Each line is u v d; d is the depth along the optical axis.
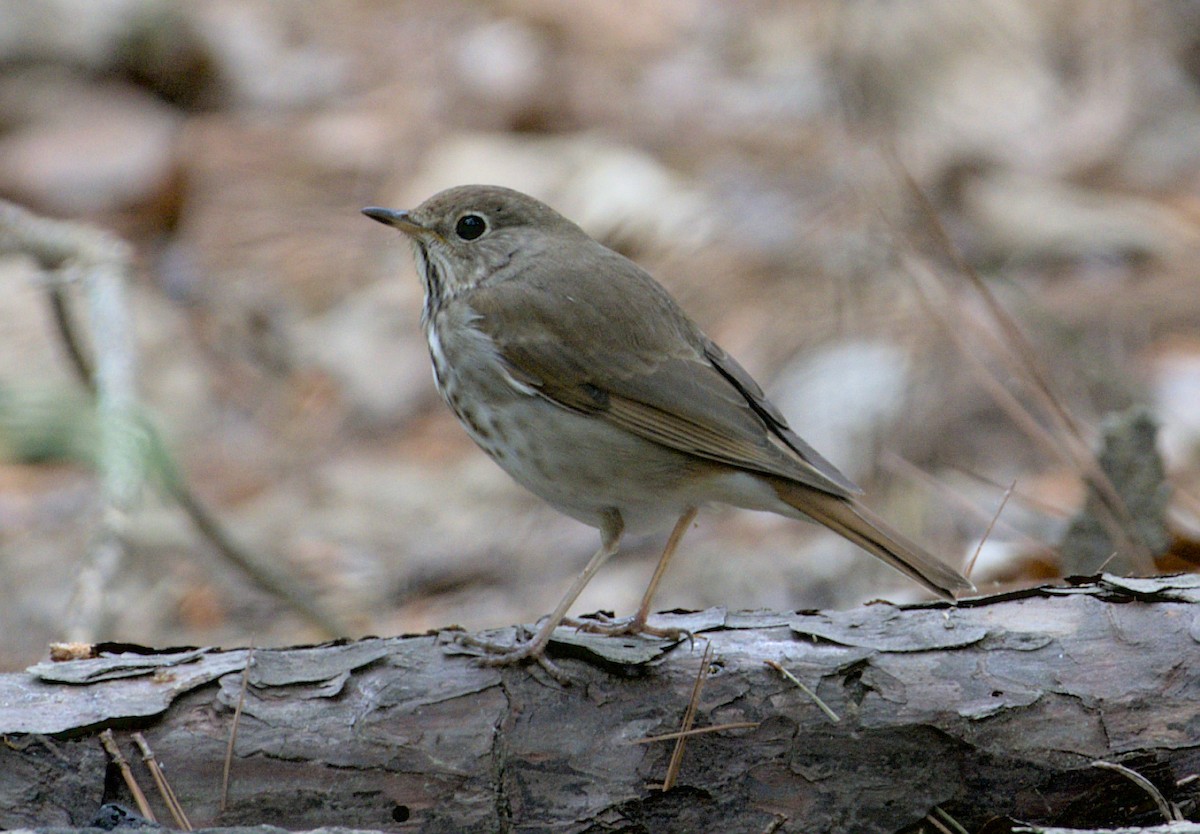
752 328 13.68
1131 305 13.33
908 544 7.57
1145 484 8.93
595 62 18.77
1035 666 6.84
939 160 15.73
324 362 14.43
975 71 16.75
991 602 7.13
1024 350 10.18
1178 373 12.24
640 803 6.74
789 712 6.79
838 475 8.22
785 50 18.59
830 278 13.80
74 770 6.44
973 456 11.64
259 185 16.70
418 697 6.72
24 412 9.46
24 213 11.07
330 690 6.69
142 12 18.41
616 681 6.83
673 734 6.74
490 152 16.56
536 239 8.79
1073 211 14.97
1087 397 12.16
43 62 18.22
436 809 6.66
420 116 17.84
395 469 13.23
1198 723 6.75
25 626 11.00
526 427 8.33
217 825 6.52
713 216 15.15
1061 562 9.16
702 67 18.64
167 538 12.16
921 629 6.98
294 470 13.23
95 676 6.64
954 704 6.77
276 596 10.83
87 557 9.14
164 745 6.52
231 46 18.78
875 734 6.77
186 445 13.46
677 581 11.38
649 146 16.86
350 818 6.61
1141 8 17.41
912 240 12.87
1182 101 16.97
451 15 19.88
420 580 11.68
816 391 12.56
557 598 11.34
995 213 14.97
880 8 17.19
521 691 6.78
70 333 11.23
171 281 15.09
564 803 6.72
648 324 8.40
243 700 6.61
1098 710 6.77
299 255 15.56
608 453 8.20
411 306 14.96
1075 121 16.48
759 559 11.46
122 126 17.19
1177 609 6.95
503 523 12.41
